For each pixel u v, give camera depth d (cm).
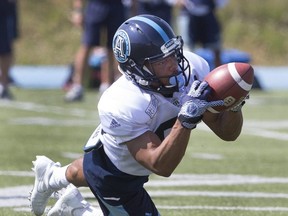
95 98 4047
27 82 5166
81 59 3725
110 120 1200
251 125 3216
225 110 1179
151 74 1208
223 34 6994
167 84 1216
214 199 1767
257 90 5097
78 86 3822
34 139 2650
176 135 1142
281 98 4494
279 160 2359
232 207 1681
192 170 2156
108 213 1312
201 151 2509
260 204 1719
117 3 3584
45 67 6247
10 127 2938
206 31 3981
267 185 1958
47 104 3741
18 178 1964
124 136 1197
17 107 3594
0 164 2159
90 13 3606
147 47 1198
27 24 6625
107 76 3791
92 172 1285
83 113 3416
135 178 1265
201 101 1138
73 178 1388
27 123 3062
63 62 6425
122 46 1217
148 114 1198
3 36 3781
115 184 1270
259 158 2389
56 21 6719
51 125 3016
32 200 1466
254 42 6981
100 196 1300
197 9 3944
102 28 3647
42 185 1435
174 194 1819
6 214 1572
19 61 6362
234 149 2569
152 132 1204
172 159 1152
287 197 1806
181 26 4016
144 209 1292
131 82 1220
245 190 1886
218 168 2197
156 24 1212
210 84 1154
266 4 7250
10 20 3781
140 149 1188
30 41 6544
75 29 6681
